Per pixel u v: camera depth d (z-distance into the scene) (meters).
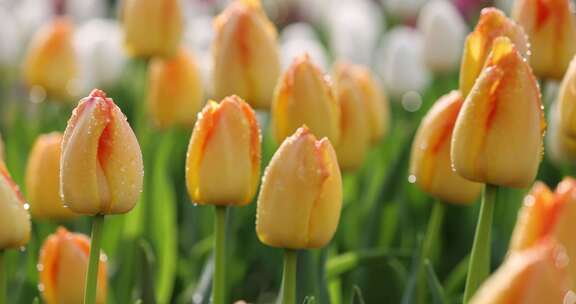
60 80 1.63
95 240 0.98
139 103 1.85
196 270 1.34
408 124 1.95
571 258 0.84
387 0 3.14
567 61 1.16
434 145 1.11
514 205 1.38
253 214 1.42
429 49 1.94
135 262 1.27
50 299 1.07
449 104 1.11
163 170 1.37
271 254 1.40
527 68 0.94
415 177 1.13
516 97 0.94
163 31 1.41
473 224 1.44
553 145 1.38
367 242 1.34
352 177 1.36
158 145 1.54
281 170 0.96
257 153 1.01
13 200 0.97
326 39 2.85
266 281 1.40
